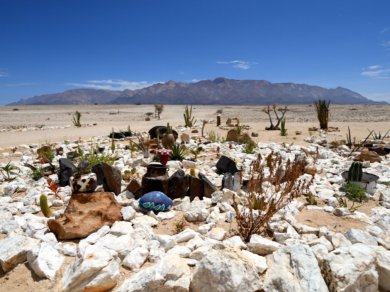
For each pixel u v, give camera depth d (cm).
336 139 1477
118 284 301
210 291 277
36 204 525
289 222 418
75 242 380
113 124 2516
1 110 7400
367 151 964
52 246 358
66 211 419
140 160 812
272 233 398
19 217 441
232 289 272
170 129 1228
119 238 354
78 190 480
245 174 703
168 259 302
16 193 607
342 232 408
